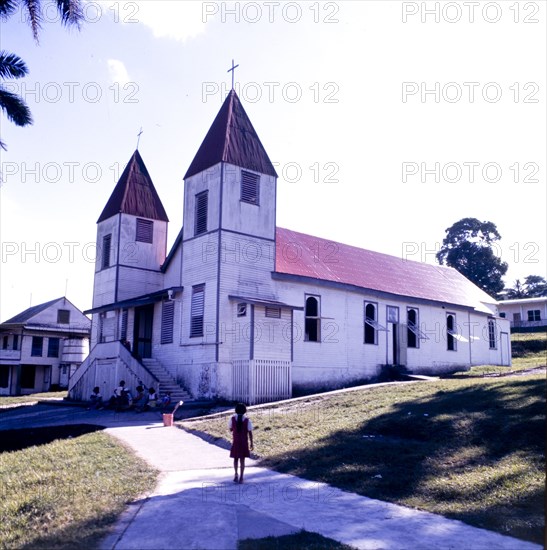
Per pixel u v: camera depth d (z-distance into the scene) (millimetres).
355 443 14914
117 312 33969
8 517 10539
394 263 42312
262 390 26766
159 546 8383
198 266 29188
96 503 10688
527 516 9539
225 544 8453
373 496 11156
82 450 16375
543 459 12000
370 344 34000
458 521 9625
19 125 24906
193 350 28484
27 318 53469
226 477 12953
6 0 22188
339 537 8797
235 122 30266
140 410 25734
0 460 15844
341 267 35594
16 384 51312
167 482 12461
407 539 8734
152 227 35781
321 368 31016
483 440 13891
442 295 41125
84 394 32781
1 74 24609
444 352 39125
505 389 19328
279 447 15609
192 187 30547
